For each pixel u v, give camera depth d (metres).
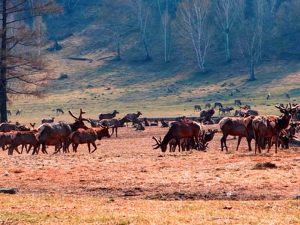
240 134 89.06
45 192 54.41
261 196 50.22
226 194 51.28
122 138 127.88
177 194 51.84
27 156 82.94
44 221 39.84
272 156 75.69
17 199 48.62
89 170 66.06
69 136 93.12
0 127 122.31
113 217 40.44
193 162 70.81
